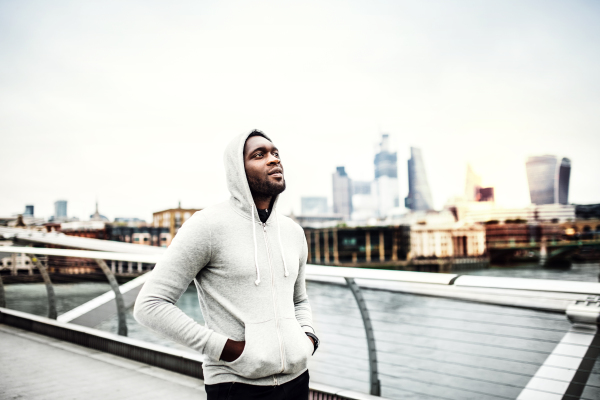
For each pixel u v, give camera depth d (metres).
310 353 1.39
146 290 1.28
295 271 1.47
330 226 166.75
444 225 148.62
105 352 3.84
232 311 1.29
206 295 1.36
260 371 1.24
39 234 71.19
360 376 6.91
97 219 143.62
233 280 1.31
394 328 16.44
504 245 149.12
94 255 3.62
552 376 2.96
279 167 1.44
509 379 13.27
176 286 1.28
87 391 2.91
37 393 2.86
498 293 2.30
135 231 134.25
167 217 138.00
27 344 4.11
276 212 1.52
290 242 1.50
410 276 2.24
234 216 1.39
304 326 1.51
